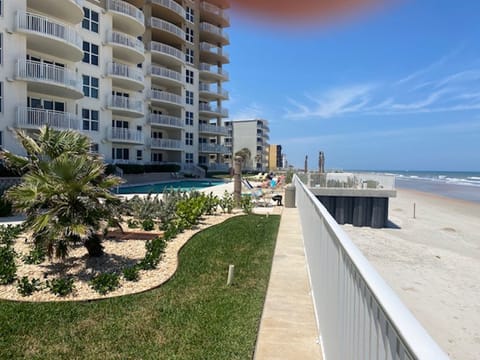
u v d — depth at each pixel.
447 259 12.20
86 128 29.20
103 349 3.59
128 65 35.69
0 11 20.64
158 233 8.66
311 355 3.46
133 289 5.16
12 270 5.37
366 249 13.36
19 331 3.89
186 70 46.66
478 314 7.40
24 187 5.54
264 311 4.52
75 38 23.95
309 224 6.18
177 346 3.66
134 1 35.97
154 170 36.91
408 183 74.50
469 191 50.34
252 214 13.28
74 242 5.83
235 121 103.31
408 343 1.06
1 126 20.59
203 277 5.84
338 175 18.86
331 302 3.05
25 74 21.33
